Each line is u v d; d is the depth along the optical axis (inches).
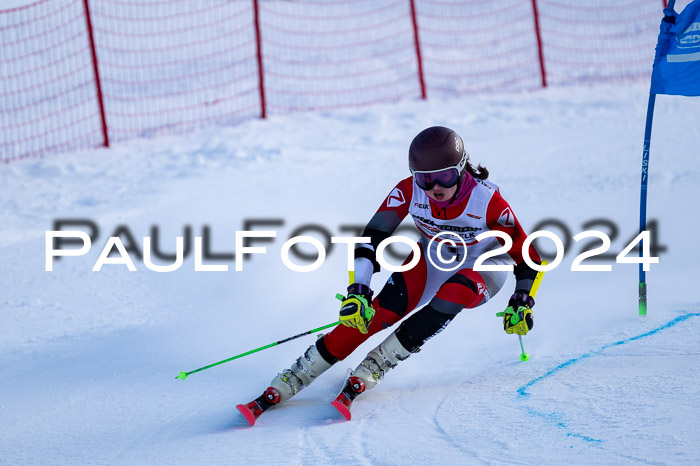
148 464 239.5
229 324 378.0
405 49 1194.6
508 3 1373.0
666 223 499.5
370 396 284.2
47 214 643.5
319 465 226.2
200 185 689.6
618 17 1315.2
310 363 278.5
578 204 560.1
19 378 328.8
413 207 291.9
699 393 245.3
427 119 905.5
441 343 339.3
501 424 240.5
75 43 1162.0
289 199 619.2
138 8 1293.1
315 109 975.6
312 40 1227.2
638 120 845.2
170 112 975.6
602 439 219.3
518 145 775.7
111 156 830.5
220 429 264.4
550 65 1131.9
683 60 344.2
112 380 320.5
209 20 1279.5
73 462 246.1
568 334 333.4
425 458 221.9
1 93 1029.2
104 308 420.2
